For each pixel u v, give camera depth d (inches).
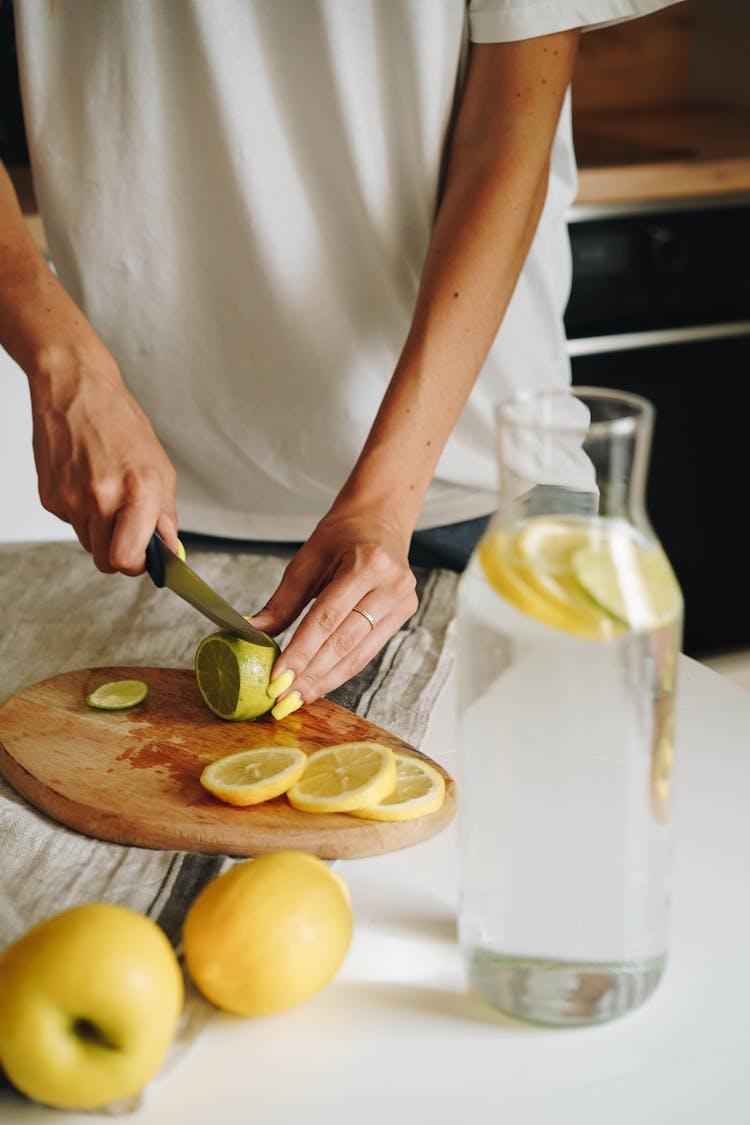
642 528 23.4
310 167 49.6
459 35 47.5
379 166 49.3
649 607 22.8
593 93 104.2
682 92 105.7
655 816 23.7
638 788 23.4
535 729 23.4
